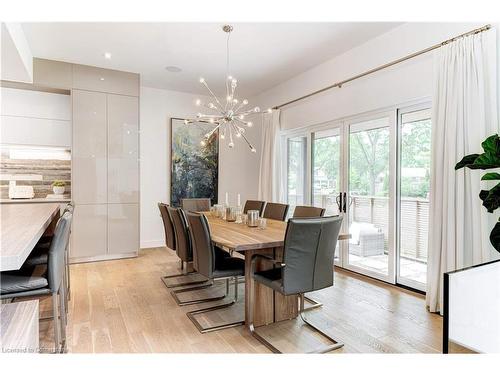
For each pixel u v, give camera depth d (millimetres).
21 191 4484
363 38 3609
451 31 2844
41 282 1854
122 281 3646
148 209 5543
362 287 3434
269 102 5613
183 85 5391
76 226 4410
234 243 2209
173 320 2625
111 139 4613
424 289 3197
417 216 3314
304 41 3678
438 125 2799
